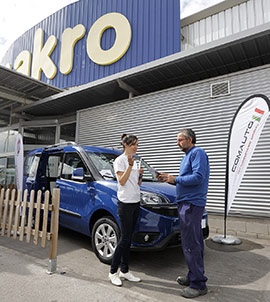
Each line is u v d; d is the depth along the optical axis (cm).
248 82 523
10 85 816
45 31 1050
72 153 427
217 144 543
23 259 320
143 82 691
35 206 325
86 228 353
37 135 1016
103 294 230
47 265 303
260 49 521
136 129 690
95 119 796
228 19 638
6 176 1032
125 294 233
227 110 541
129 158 249
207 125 564
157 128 648
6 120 1113
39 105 890
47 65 989
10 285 243
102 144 764
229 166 441
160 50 714
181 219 245
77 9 948
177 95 623
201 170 236
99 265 310
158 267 311
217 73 636
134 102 705
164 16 722
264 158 477
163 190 333
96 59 839
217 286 261
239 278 283
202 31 675
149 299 225
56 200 288
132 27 782
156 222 288
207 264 330
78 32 911
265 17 586
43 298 219
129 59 772
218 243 432
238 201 493
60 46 970
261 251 387
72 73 909
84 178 367
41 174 475
